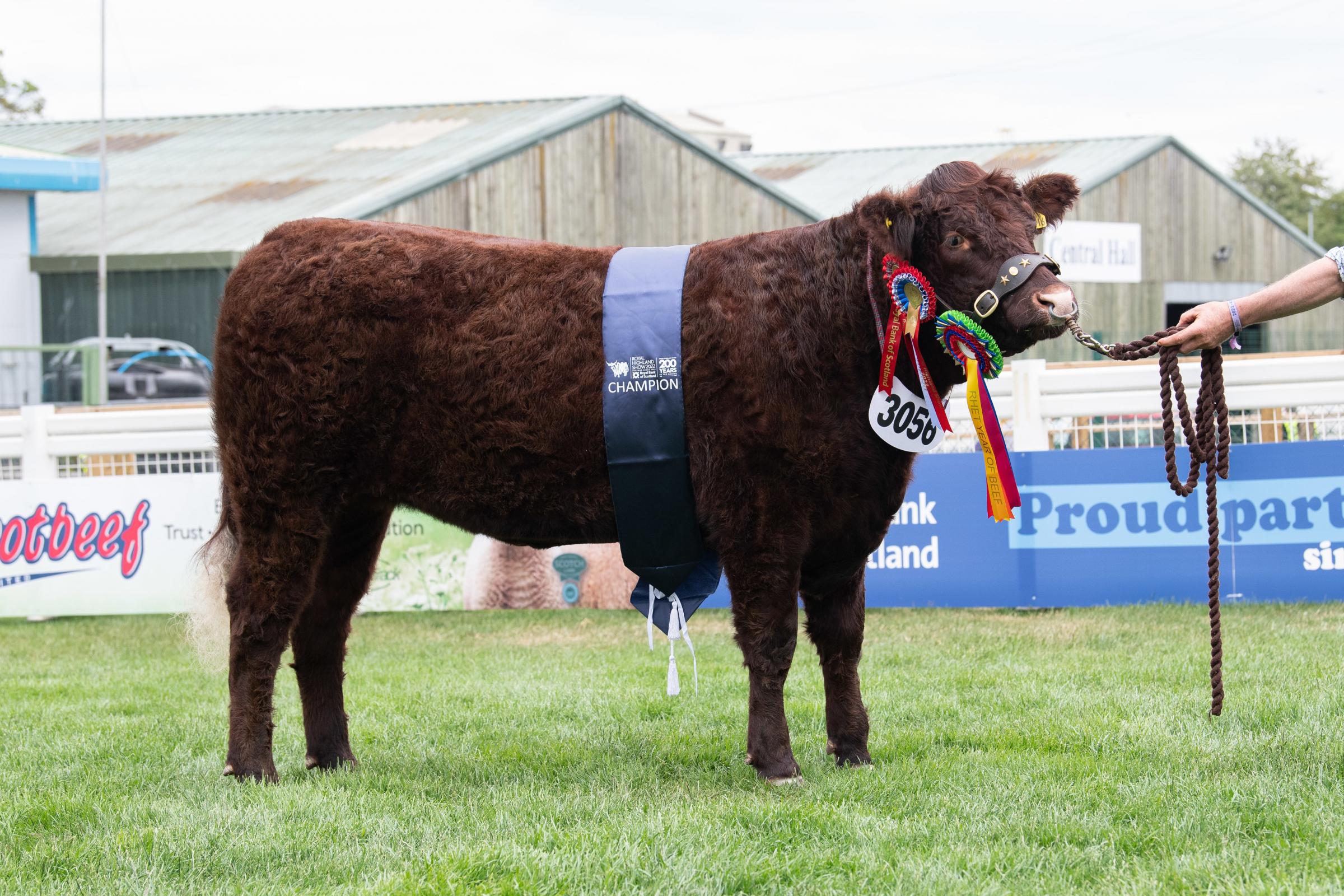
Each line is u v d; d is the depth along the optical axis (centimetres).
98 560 881
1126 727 481
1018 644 698
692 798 407
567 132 2114
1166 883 314
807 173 3095
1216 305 403
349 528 462
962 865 330
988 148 2970
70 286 1888
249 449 439
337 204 1862
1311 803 370
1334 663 591
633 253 432
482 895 311
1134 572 776
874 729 503
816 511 409
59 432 910
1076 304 381
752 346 403
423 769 465
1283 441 776
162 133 2659
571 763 468
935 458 795
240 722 442
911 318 390
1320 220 5025
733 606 419
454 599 857
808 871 329
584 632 802
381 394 429
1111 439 816
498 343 418
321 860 349
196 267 1780
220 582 461
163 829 374
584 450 416
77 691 638
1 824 390
